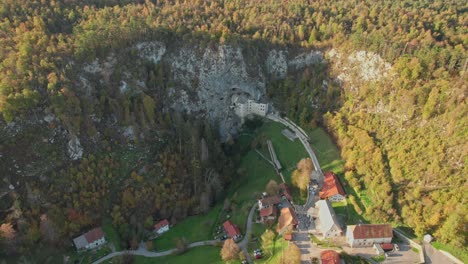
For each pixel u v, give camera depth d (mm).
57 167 139250
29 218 128375
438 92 142750
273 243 128625
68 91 143500
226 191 165375
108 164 149625
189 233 144500
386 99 159250
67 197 136750
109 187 147000
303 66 196625
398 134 149125
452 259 116188
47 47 152625
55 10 182875
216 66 187000
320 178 152875
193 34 186500
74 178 140625
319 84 185250
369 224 123812
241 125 198000
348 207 137250
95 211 141750
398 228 127062
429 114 142500
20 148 134250
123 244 137875
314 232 130000
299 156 167625
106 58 164125
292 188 151250
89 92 155500
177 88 181750
